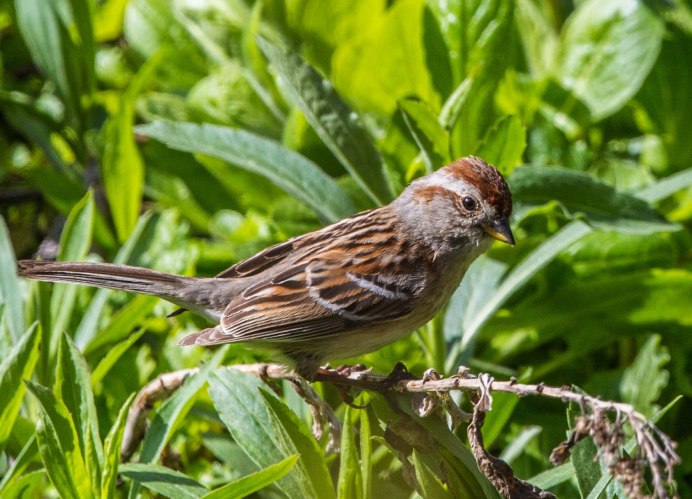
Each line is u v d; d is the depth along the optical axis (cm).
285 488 685
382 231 867
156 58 1076
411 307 848
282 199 1013
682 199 1098
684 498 902
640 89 1152
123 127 1067
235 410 714
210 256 1032
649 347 928
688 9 1194
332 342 841
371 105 1097
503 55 988
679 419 980
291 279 841
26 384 667
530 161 1101
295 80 851
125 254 974
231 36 1238
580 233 891
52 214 1275
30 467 820
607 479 626
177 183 1138
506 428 927
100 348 880
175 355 912
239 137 906
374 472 770
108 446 675
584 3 1147
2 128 1309
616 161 1095
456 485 651
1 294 884
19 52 1323
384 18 1048
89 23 1164
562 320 981
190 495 695
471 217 848
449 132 884
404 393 665
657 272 959
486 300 904
